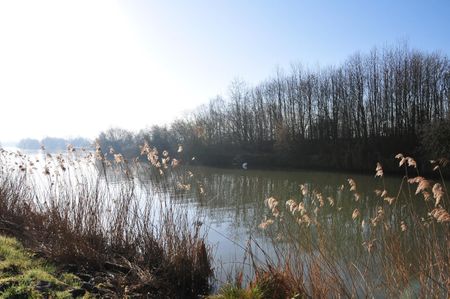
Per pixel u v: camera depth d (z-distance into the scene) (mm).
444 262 4379
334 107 44094
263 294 5172
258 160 42688
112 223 7637
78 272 6094
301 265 5547
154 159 7895
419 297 4340
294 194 18266
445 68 36875
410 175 30078
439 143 26922
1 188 8836
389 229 5367
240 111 51750
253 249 8383
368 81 41062
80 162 8352
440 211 4133
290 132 46031
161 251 7105
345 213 10586
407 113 37781
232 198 16797
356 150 36531
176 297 6156
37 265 5406
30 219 7715
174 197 7887
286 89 49906
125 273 6535
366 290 4941
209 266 6934
